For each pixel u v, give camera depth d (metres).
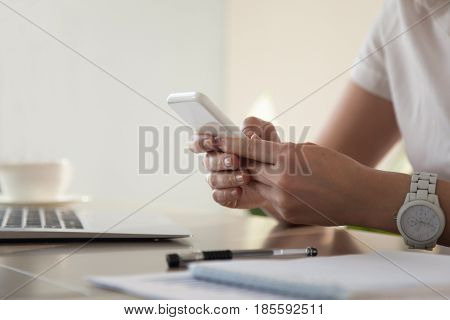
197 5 2.88
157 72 2.79
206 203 2.79
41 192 1.14
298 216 0.65
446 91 0.86
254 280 0.37
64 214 0.80
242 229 0.77
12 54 2.50
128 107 2.71
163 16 2.80
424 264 0.45
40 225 0.65
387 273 0.41
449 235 0.62
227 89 2.97
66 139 2.60
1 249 0.57
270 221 0.88
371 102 1.03
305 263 0.43
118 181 2.68
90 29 2.63
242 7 2.92
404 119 0.94
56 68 2.57
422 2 0.90
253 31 2.86
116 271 0.44
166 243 0.62
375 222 0.64
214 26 2.94
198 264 0.41
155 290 0.37
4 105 2.50
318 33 2.52
